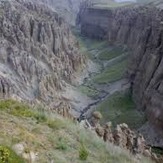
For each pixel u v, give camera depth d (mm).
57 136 22766
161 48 98000
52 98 112438
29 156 18016
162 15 125438
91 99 123562
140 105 95625
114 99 109125
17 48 128625
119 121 91625
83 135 25766
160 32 104250
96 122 49719
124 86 119688
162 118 78312
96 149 25203
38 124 23719
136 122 87875
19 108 25438
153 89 88500
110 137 42219
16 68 116312
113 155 25500
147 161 36938
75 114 103750
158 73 89812
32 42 146125
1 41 125688
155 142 76188
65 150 21391
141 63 107438
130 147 45750
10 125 21016
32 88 112625
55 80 126688
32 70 119500
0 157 15867
